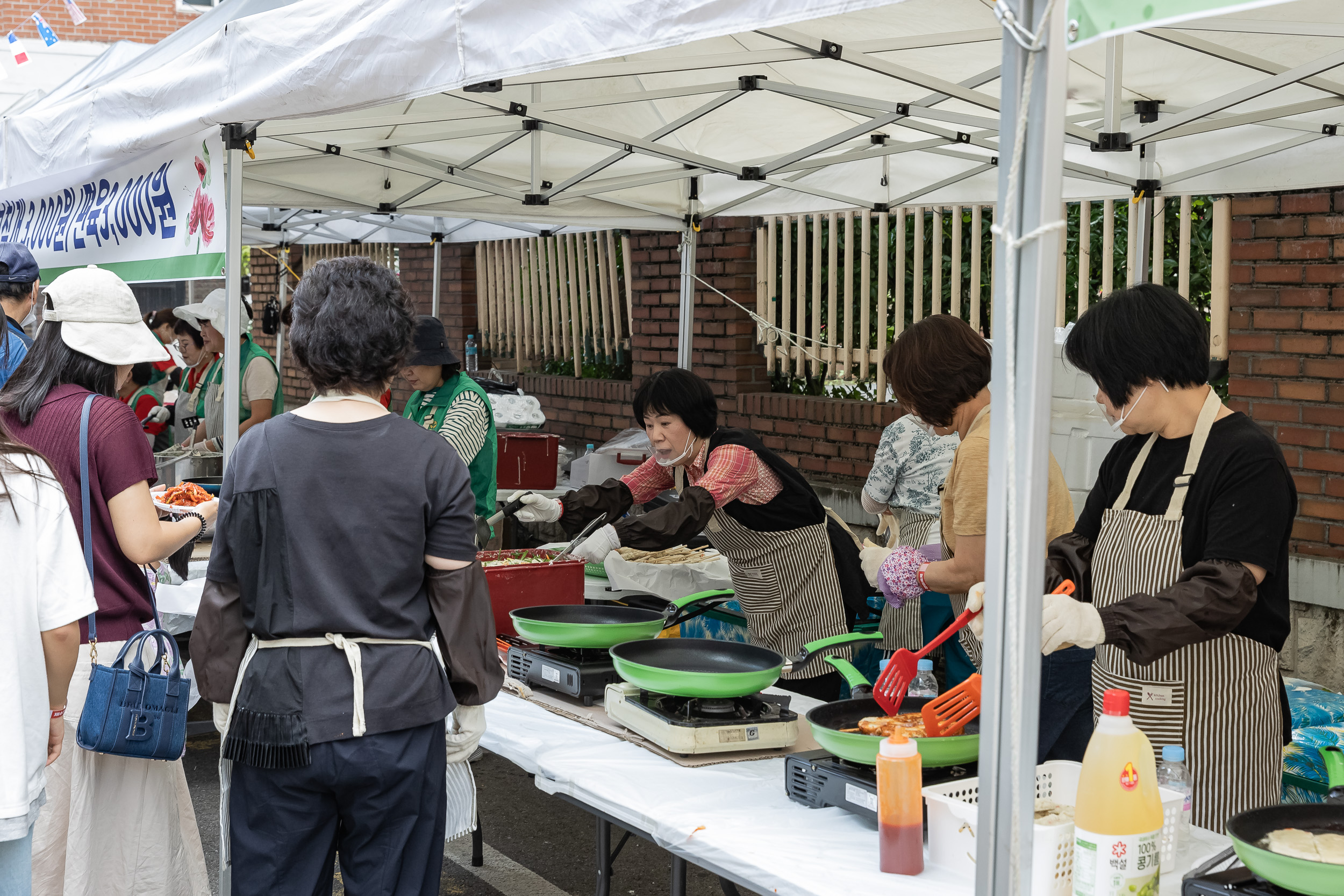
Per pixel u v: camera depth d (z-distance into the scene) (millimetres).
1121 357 2166
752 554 3588
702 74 4262
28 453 2025
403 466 2025
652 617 3102
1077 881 1703
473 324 9438
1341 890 1501
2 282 3580
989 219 5926
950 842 1916
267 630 1975
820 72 4109
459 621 2098
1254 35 3484
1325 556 4668
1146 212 4582
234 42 3160
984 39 3289
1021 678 1506
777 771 2430
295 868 2008
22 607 1950
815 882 1860
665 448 3557
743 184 5996
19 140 4672
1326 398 4641
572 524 3729
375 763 1969
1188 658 2184
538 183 4930
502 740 2641
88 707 2465
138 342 2672
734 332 7062
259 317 12758
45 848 2543
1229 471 2094
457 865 3910
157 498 3674
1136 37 3600
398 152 5273
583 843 4125
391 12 2594
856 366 6539
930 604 3299
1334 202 4551
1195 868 1881
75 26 12656
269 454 1997
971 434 2645
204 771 4707
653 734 2545
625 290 7930
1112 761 1681
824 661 2994
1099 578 2320
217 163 3414
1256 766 2162
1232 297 4926
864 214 6266
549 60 2203
